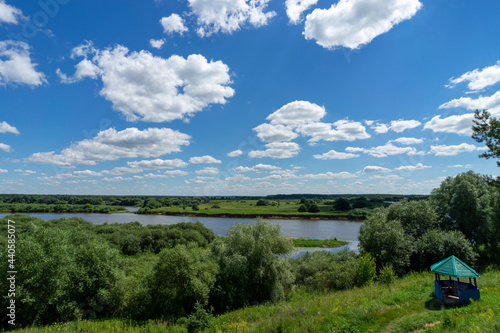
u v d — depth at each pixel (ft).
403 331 37.04
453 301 46.24
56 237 65.36
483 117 67.10
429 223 107.14
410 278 78.43
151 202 495.82
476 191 107.76
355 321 41.34
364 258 83.15
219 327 53.98
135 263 112.37
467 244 92.27
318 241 201.36
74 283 65.82
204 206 538.47
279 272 86.89
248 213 406.00
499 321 32.09
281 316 49.29
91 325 57.41
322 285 89.92
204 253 86.99
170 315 67.56
